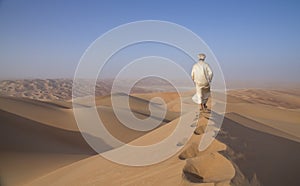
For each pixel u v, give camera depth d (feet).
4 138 48.44
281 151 23.06
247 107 95.76
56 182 22.71
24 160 39.68
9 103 75.72
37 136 55.72
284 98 188.03
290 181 17.38
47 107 82.79
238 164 17.35
